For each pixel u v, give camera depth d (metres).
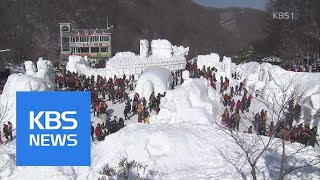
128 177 32.19
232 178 31.81
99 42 115.00
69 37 115.25
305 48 78.38
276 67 54.19
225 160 35.12
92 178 32.53
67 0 162.12
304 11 85.88
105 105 46.72
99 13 162.88
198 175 32.88
